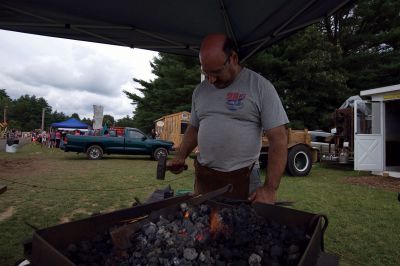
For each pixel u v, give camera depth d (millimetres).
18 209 5000
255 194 1648
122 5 2701
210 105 2010
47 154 16125
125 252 1118
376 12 22125
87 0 2598
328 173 10086
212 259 1054
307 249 1029
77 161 12672
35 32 3307
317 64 18672
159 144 13859
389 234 4078
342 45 22781
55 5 2676
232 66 1820
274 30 3029
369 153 9625
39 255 1075
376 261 3285
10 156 14406
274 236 1241
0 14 2811
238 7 2707
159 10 2814
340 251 3527
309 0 2426
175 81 23141
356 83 21016
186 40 3576
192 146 2314
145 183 7508
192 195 1740
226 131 1936
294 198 6090
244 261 1039
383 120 9680
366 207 5465
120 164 11805
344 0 2359
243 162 1958
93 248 1178
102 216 1345
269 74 20094
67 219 4547
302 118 20016
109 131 15586
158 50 3848
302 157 9250
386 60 21516
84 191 6480
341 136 11414
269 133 1844
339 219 4699
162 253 1087
